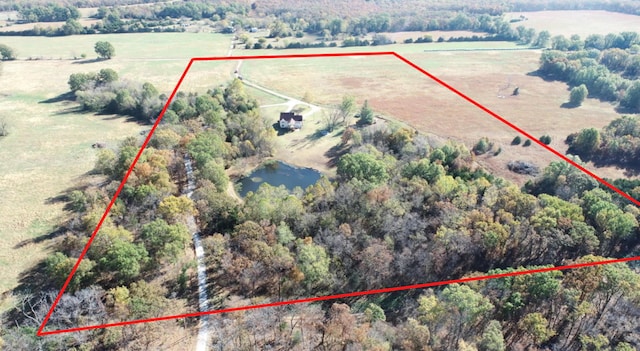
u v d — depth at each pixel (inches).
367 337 2377.0
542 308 2716.5
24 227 3528.5
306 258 2800.2
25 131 5369.1
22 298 2819.9
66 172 4409.5
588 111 6565.0
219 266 3043.8
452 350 2426.2
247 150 4931.1
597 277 2652.6
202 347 2493.8
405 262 3002.0
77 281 2723.9
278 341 2503.7
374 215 3422.7
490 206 3526.1
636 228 3341.5
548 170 4131.4
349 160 4060.0
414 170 3991.1
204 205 3393.2
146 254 2851.9
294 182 4581.7
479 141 5246.1
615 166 4923.7
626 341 2513.5
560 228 3169.3
